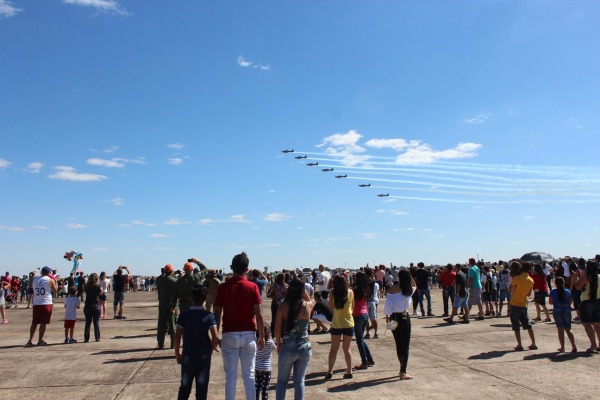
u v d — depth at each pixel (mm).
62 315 18062
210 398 6301
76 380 7297
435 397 6203
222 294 5336
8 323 15352
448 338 10914
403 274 7293
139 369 8055
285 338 5332
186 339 5043
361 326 8094
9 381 7258
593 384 6719
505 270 14883
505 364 8117
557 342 10117
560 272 17047
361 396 6273
